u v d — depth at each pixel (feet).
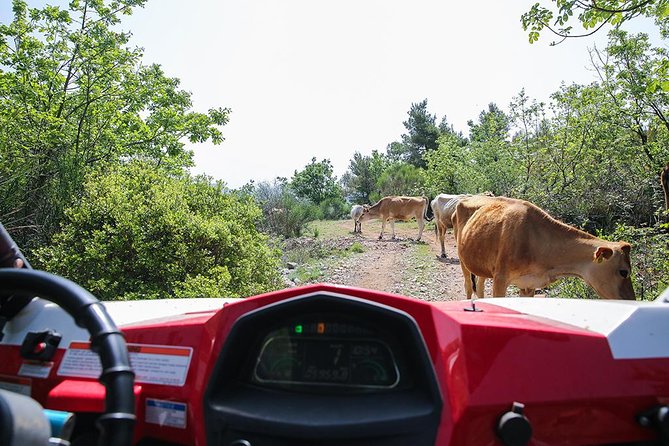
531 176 50.24
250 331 4.98
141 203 22.44
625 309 5.83
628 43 39.75
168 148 39.52
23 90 31.78
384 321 4.81
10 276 4.13
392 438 4.41
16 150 26.32
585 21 18.38
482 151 65.16
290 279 40.65
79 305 3.92
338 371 4.86
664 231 24.67
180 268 20.97
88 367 5.44
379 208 78.84
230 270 22.85
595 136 42.55
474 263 23.45
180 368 5.16
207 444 4.73
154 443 5.26
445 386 4.59
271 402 4.70
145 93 39.11
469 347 4.78
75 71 34.35
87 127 33.50
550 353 4.94
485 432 4.58
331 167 151.23
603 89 41.81
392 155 202.18
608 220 38.96
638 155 40.42
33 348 5.59
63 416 4.18
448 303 8.16
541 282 20.31
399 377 4.79
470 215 26.03
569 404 4.78
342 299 4.78
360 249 61.26
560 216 40.14
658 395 5.00
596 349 5.08
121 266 21.15
